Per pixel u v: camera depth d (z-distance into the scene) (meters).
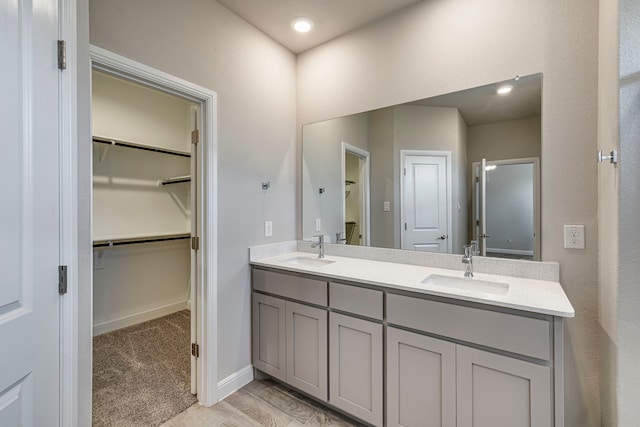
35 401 0.90
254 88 2.20
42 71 0.93
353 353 1.68
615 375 1.15
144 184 3.28
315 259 2.25
